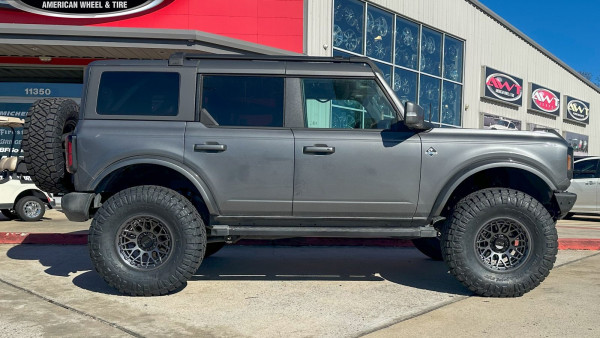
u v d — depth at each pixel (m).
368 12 15.68
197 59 4.80
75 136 4.49
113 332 3.53
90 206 4.62
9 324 3.67
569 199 4.66
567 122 27.36
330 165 4.55
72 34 11.08
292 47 13.53
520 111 23.34
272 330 3.60
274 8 13.45
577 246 7.26
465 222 4.46
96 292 4.58
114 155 4.45
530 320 3.87
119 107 4.60
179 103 4.60
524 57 23.53
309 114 4.69
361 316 3.95
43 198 11.11
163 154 4.48
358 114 4.71
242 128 4.59
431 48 18.31
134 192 4.38
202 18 13.04
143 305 4.20
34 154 4.71
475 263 4.48
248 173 4.53
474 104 20.38
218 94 4.66
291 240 7.31
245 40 13.31
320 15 13.90
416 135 4.64
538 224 4.45
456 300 4.43
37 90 14.70
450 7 18.92
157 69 4.66
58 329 3.57
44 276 5.18
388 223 4.71
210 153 4.50
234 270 5.63
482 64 20.75
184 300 4.37
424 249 6.20
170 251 4.38
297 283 5.04
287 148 4.54
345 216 4.64
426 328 3.67
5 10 12.05
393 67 16.61
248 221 4.66
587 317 3.95
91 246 4.34
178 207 4.36
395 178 4.58
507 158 4.61
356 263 6.10
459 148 4.61
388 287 4.90
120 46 11.28
